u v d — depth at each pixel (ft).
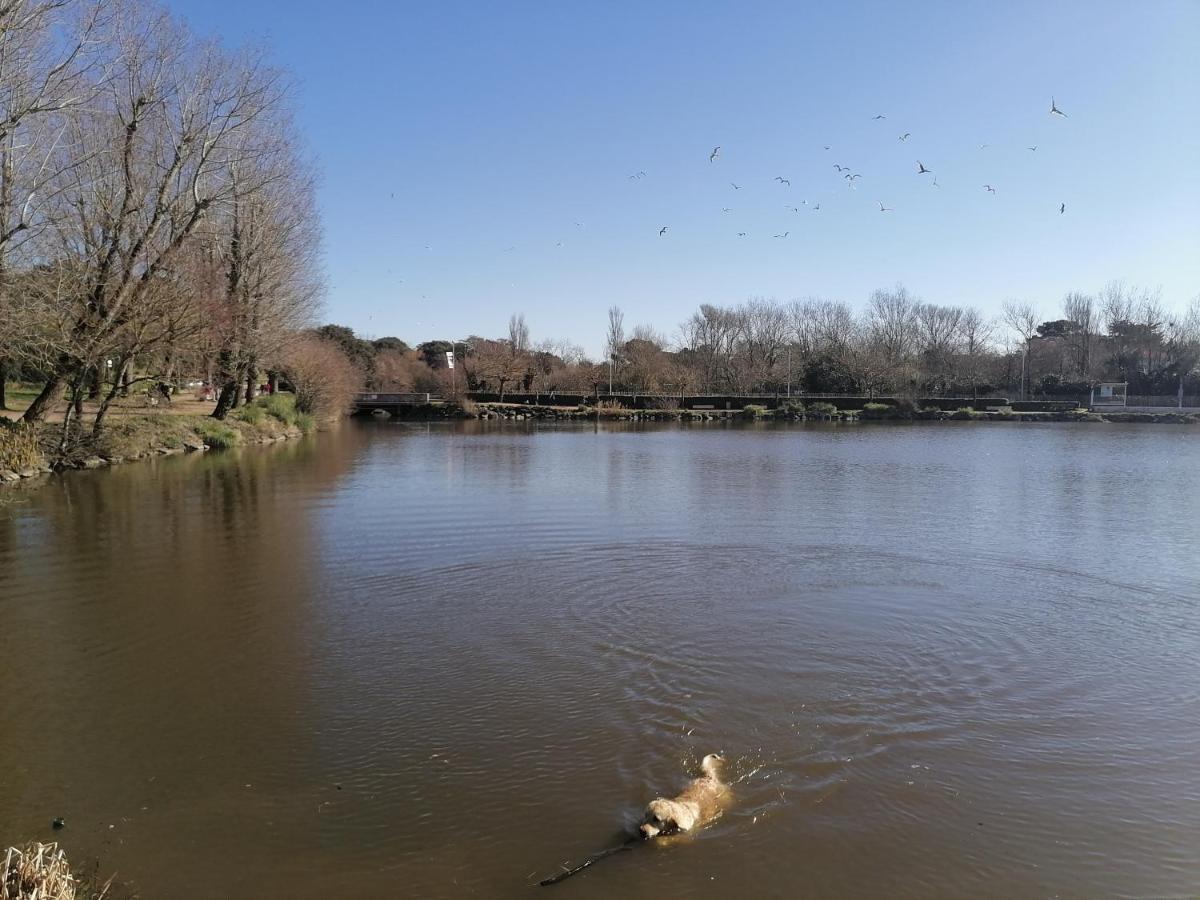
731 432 169.78
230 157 90.74
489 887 17.40
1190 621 35.22
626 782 21.57
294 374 152.35
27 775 21.94
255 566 43.70
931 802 20.71
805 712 25.80
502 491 73.05
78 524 54.54
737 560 45.98
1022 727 24.88
